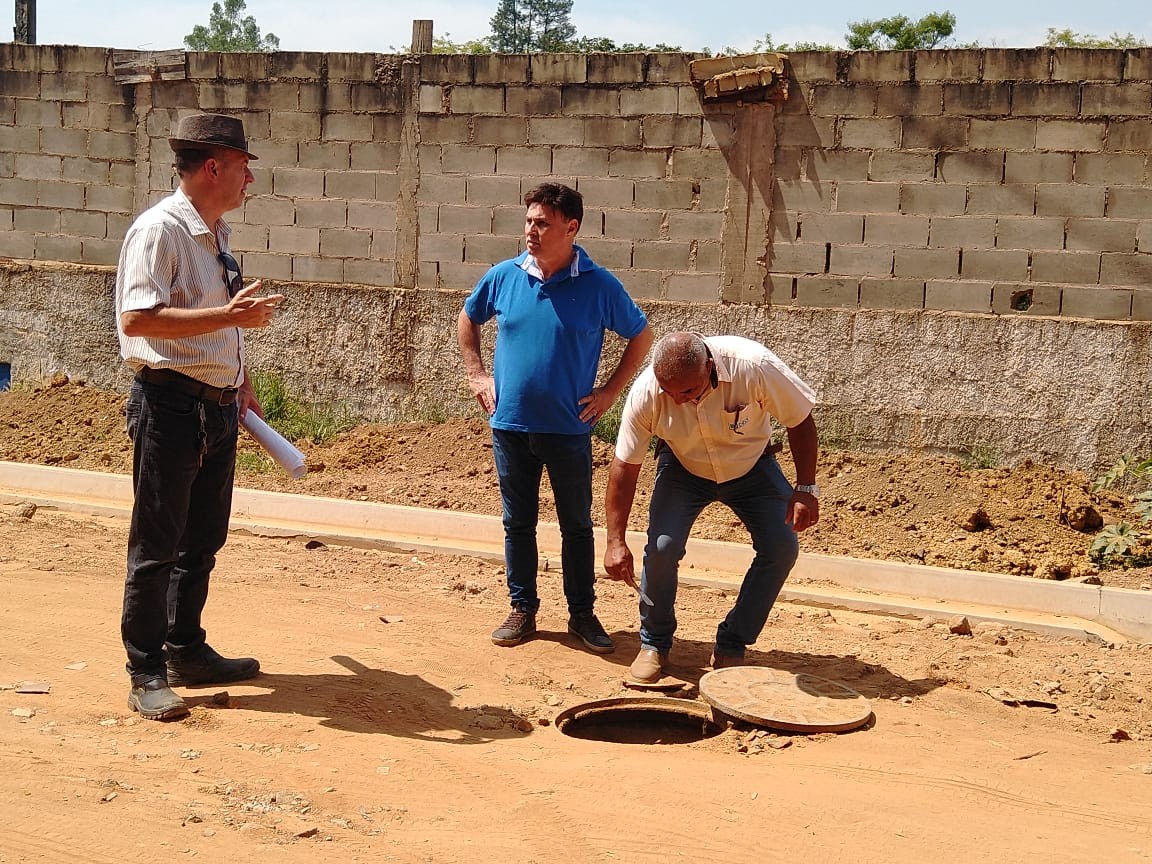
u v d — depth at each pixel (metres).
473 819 4.00
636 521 8.77
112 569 7.15
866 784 4.45
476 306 6.16
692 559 7.90
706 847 3.86
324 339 11.65
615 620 6.71
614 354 10.87
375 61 11.34
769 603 5.76
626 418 5.47
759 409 5.40
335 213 11.59
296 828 3.81
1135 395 9.55
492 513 8.95
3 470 9.65
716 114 10.45
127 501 9.16
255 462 10.30
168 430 4.74
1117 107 9.55
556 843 3.83
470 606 6.84
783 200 10.34
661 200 10.66
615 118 10.72
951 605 7.17
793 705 5.21
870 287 10.20
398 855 3.68
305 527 8.51
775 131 10.30
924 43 25.38
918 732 5.07
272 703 5.07
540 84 10.89
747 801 4.22
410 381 11.46
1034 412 9.80
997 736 5.08
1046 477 9.49
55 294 12.31
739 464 5.54
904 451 10.13
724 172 10.47
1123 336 9.56
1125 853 3.92
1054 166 9.72
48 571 7.02
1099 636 6.60
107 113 12.10
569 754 4.72
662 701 5.47
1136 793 4.48
